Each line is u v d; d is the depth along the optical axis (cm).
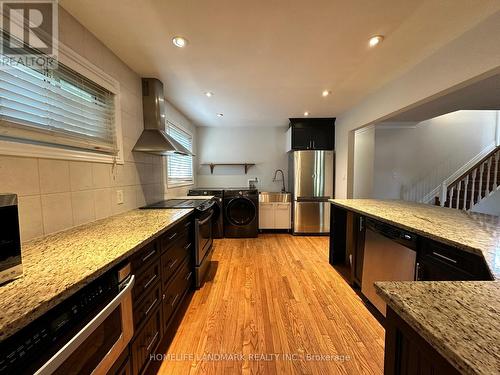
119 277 98
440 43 175
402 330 65
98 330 86
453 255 117
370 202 262
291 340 161
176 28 157
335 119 427
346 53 191
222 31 161
